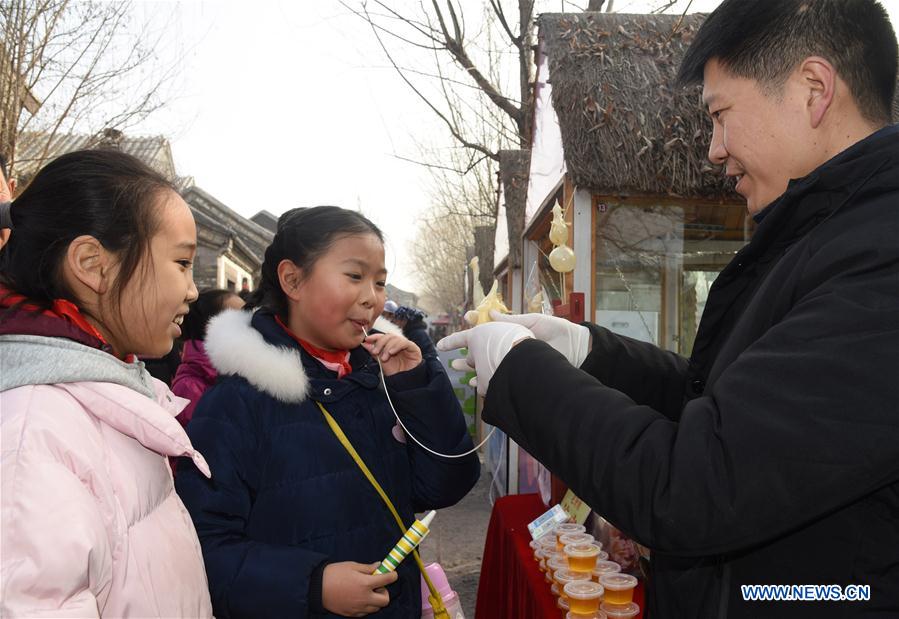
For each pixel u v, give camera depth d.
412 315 2.05
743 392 0.82
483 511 5.60
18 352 0.87
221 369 1.46
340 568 1.29
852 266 0.83
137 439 0.94
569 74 3.11
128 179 1.00
